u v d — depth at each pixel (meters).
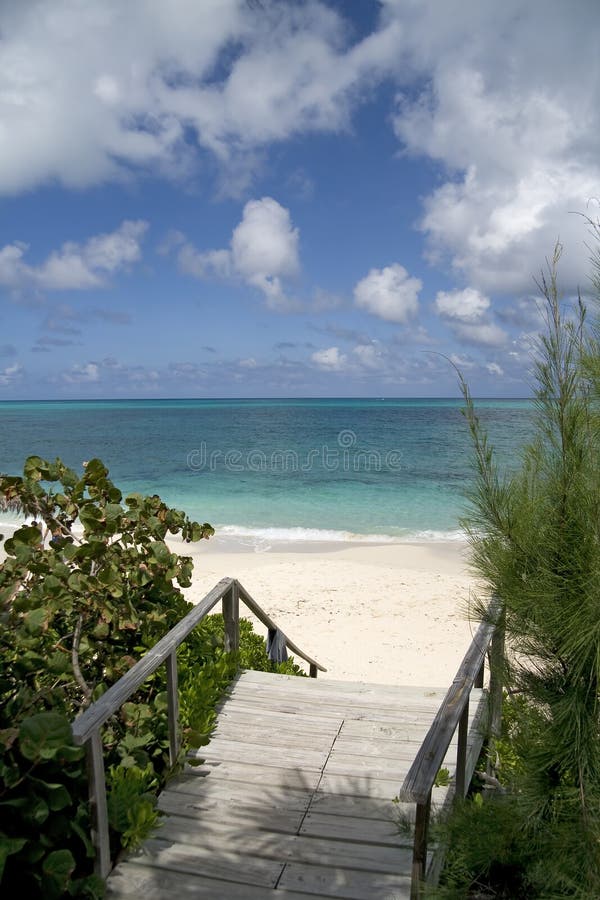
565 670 2.79
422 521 21.88
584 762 2.55
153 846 3.47
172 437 57.62
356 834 3.58
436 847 3.34
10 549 4.30
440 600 12.53
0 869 2.53
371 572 14.78
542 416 2.66
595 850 2.47
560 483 2.60
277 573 14.69
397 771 4.25
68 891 3.00
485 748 4.78
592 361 2.54
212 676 5.33
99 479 4.91
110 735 4.04
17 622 3.96
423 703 5.30
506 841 2.79
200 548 18.02
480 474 2.78
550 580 2.59
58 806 2.85
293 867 3.31
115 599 4.52
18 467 38.00
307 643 10.34
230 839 3.54
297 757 4.43
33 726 2.73
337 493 27.56
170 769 4.11
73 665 4.20
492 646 3.46
